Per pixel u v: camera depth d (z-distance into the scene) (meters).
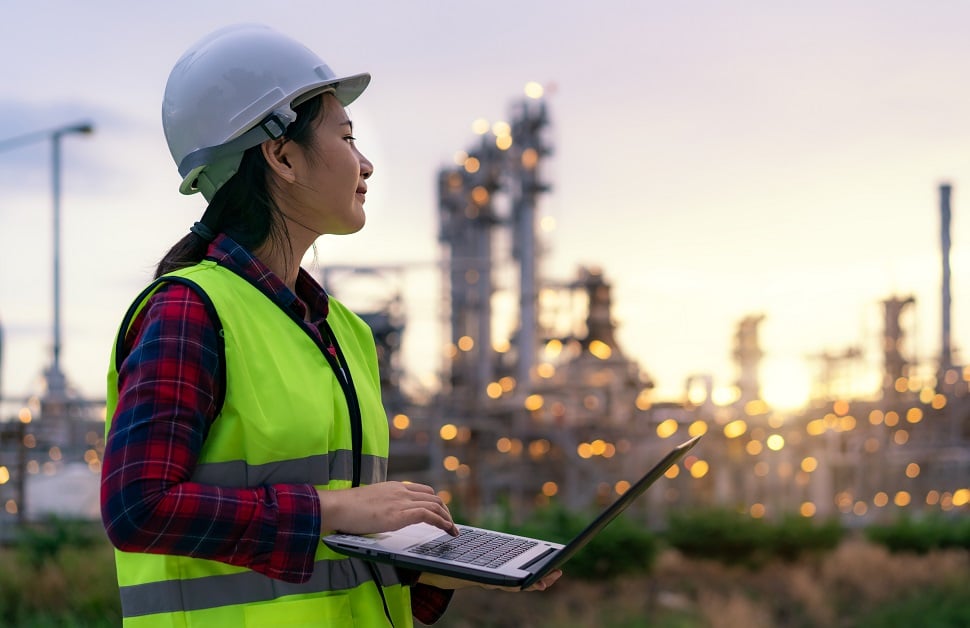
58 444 23.34
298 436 1.69
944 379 37.72
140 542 1.53
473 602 11.40
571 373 35.16
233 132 1.79
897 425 36.78
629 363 34.88
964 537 16.84
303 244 1.92
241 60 1.82
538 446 33.78
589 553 13.37
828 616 12.73
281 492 1.61
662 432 32.47
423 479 31.91
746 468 32.09
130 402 1.57
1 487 20.36
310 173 1.85
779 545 15.22
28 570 10.05
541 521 14.47
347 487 1.80
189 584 1.65
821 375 39.03
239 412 1.65
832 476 34.00
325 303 1.93
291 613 1.68
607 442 33.00
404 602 1.93
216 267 1.75
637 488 1.63
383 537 1.76
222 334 1.65
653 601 12.80
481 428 33.25
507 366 42.66
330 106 1.88
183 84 1.84
